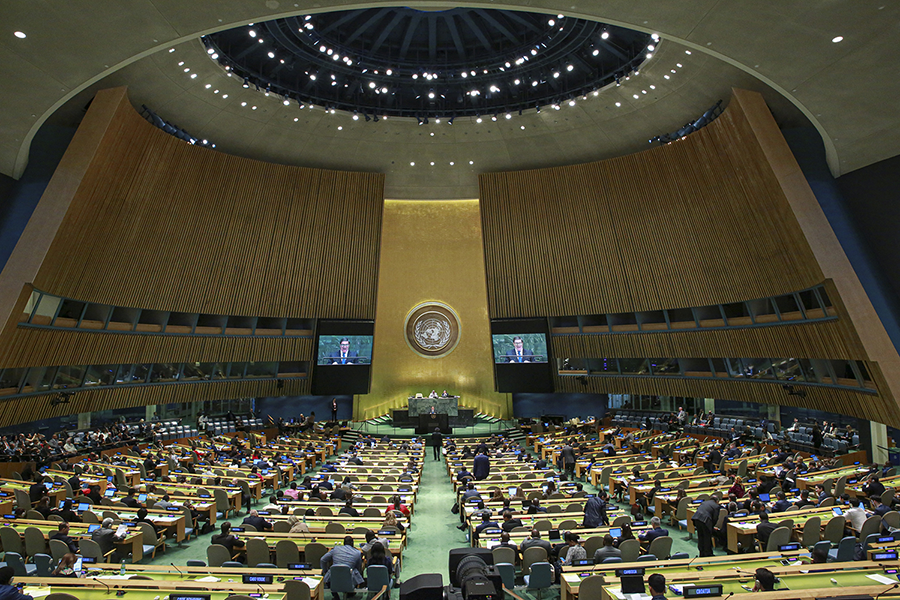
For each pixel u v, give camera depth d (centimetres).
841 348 1603
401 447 2044
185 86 1878
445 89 2264
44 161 1669
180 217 2117
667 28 1230
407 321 2928
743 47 1237
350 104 2206
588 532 941
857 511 972
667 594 643
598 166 2342
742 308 2173
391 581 886
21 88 1305
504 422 2794
